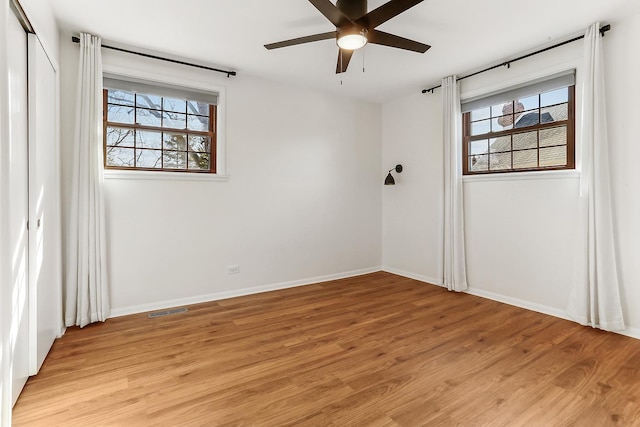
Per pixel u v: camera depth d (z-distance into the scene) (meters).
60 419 1.59
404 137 4.53
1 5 1.41
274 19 2.56
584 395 1.78
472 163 3.82
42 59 2.15
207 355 2.26
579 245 2.78
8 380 1.46
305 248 4.21
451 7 2.39
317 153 4.27
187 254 3.38
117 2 2.32
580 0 2.31
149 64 3.15
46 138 2.27
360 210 4.71
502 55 3.21
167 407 1.69
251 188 3.77
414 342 2.47
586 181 2.70
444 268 3.95
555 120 3.07
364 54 3.19
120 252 3.04
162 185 3.24
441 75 3.75
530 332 2.64
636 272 2.53
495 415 1.62
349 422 1.57
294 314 3.09
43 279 2.18
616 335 2.55
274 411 1.66
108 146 3.07
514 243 3.33
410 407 1.69
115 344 2.43
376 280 4.38
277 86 3.93
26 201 1.90
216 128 3.57
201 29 2.71
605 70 2.64
